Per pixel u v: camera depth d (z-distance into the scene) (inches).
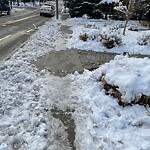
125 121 187.9
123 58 281.4
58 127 182.4
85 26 712.4
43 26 746.2
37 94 236.5
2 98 219.8
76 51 435.2
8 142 159.8
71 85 265.7
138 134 170.9
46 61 354.0
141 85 214.5
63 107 213.9
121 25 813.2
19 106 209.6
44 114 199.8
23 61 337.1
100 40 494.0
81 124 188.1
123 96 212.1
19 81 266.1
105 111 205.0
